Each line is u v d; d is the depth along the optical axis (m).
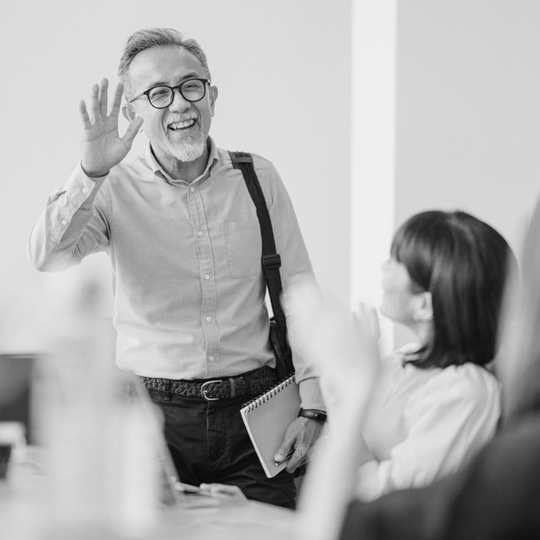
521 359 1.32
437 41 5.71
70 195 3.63
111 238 3.87
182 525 2.31
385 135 5.76
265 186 4.04
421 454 2.28
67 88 6.18
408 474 2.25
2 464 2.79
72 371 2.17
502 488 1.22
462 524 1.24
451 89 5.73
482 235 2.44
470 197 5.79
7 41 6.10
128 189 3.88
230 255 3.88
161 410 3.80
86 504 2.15
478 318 2.40
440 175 5.74
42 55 6.14
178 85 3.81
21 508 2.46
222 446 3.80
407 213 5.71
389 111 5.72
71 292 2.20
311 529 1.55
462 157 5.77
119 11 6.23
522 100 5.82
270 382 3.92
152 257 3.83
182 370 3.78
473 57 5.76
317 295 1.78
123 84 3.94
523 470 1.22
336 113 6.67
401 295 2.52
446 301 2.41
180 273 3.83
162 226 3.85
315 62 6.61
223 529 2.34
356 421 1.59
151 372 3.80
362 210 5.98
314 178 6.67
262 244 3.95
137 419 2.23
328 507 1.53
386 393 2.55
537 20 5.79
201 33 6.42
